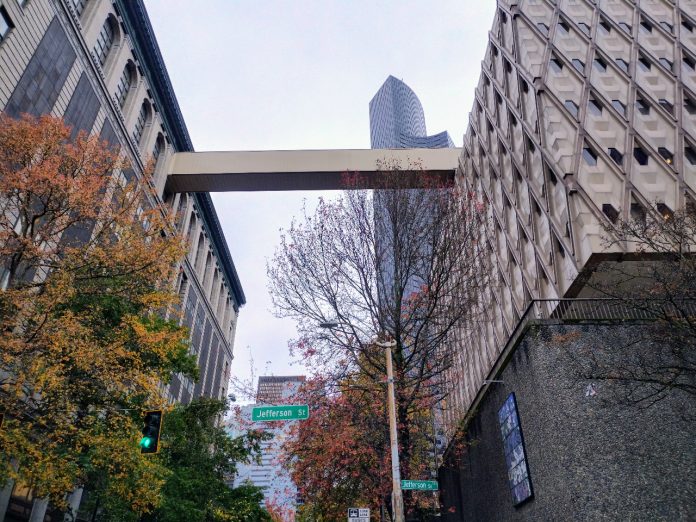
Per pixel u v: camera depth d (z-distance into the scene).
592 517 16.34
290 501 37.34
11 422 16.81
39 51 30.44
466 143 45.81
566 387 18.73
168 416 25.89
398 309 23.48
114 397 19.94
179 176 55.28
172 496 24.11
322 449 22.86
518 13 35.84
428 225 25.53
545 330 20.41
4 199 22.67
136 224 22.16
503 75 36.66
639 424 17.67
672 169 25.98
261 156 55.56
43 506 26.69
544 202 28.92
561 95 30.19
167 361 23.31
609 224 22.25
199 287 67.19
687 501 16.25
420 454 26.48
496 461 24.80
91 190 20.00
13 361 16.92
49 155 20.33
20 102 28.53
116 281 20.80
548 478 18.55
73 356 17.45
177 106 54.97
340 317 24.00
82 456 18.12
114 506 21.06
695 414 17.58
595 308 21.80
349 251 24.78
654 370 17.03
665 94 28.83
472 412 28.88
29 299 17.72
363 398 23.42
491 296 36.16
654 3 32.72
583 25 32.88
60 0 32.94
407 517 20.84
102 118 39.06
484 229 37.53
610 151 27.44
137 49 47.16
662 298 17.62
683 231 17.94
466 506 30.38
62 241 22.83
